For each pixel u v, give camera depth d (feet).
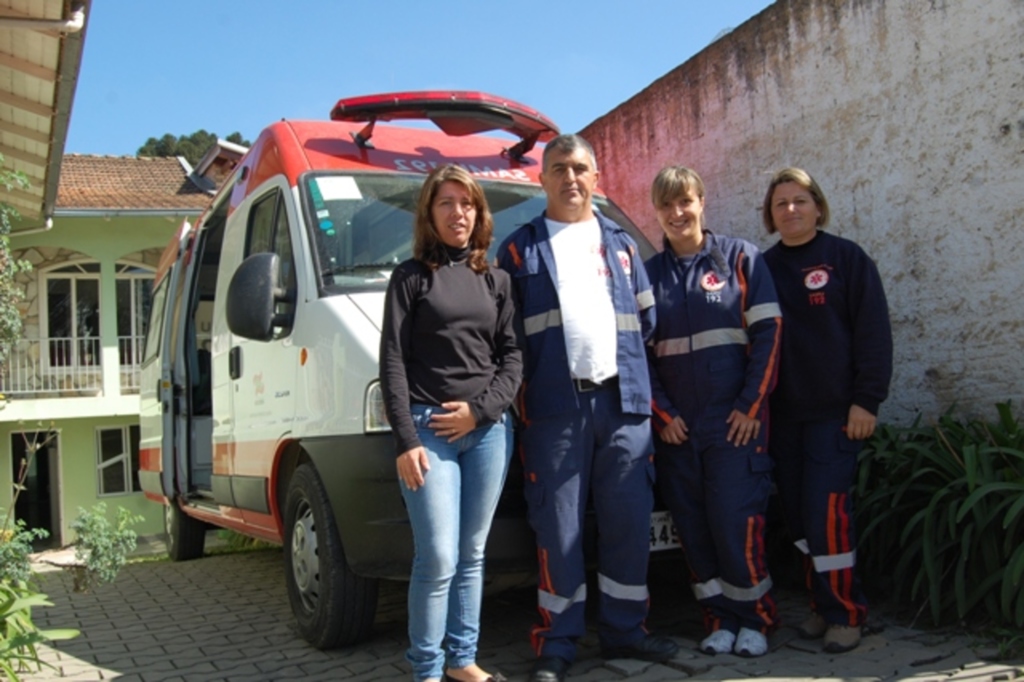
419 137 18.98
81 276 60.39
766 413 13.48
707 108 24.11
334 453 13.55
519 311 12.94
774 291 13.56
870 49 18.93
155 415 28.30
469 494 11.94
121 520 24.89
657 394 13.76
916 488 15.02
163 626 18.26
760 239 22.35
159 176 67.10
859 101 19.25
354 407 13.42
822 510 13.58
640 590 13.15
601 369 12.78
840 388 13.62
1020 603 12.99
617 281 13.12
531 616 16.42
